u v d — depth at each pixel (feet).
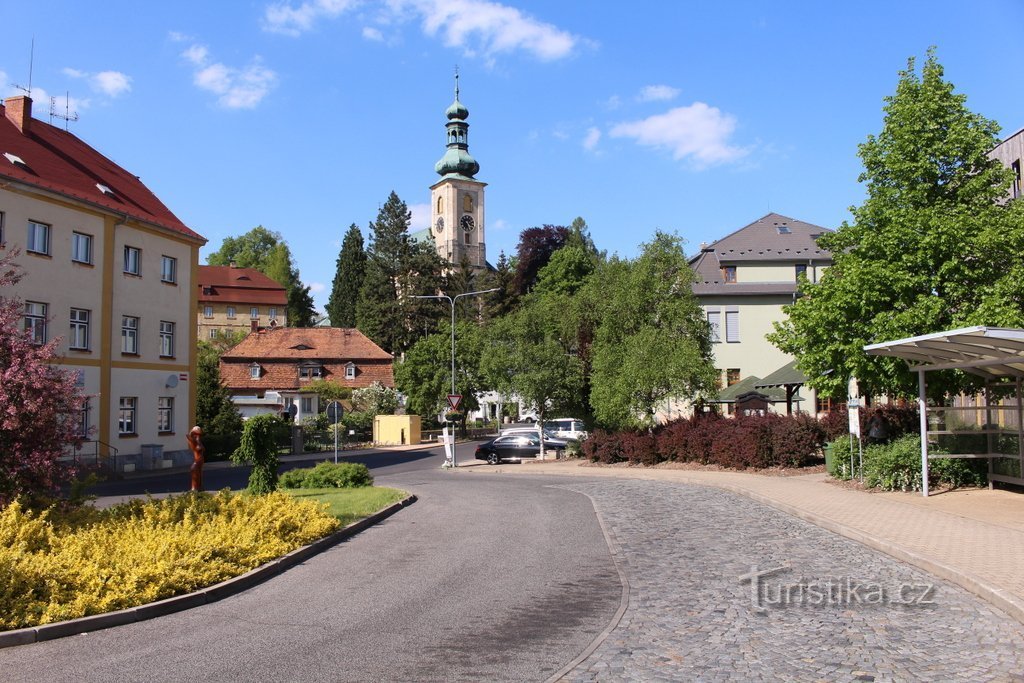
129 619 27.48
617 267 120.78
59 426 39.65
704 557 37.86
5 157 101.40
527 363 116.37
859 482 64.39
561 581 33.04
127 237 117.39
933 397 65.00
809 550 38.81
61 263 104.99
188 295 131.13
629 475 88.84
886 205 63.46
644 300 110.11
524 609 28.37
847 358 64.80
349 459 145.48
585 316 120.06
